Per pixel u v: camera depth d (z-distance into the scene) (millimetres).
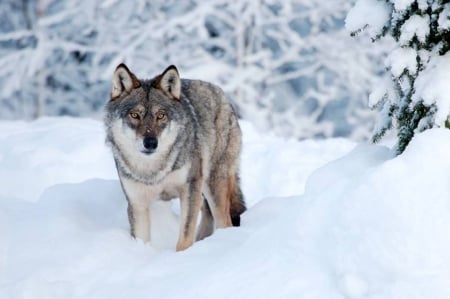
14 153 22047
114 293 11570
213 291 10352
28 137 23562
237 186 16875
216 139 16062
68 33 41031
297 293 9688
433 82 10586
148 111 14047
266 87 42562
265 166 21516
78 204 15883
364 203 9789
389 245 9305
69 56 43469
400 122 11875
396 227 9344
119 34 38438
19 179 20500
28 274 12461
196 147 15000
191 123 14930
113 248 13555
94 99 44438
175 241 16109
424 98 10602
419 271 9016
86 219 15320
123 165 14336
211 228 16672
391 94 11898
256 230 12312
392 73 11359
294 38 38500
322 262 10023
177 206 18438
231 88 37531
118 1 38156
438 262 9008
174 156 14289
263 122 38531
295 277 9945
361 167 11586
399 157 10023
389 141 19844
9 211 15305
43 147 22281
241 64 38438
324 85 42281
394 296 8859
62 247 13469
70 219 14680
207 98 16125
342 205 10055
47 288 11820
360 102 42281
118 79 14578
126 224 15773
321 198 10695
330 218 10359
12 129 25359
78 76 43688
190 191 14812
